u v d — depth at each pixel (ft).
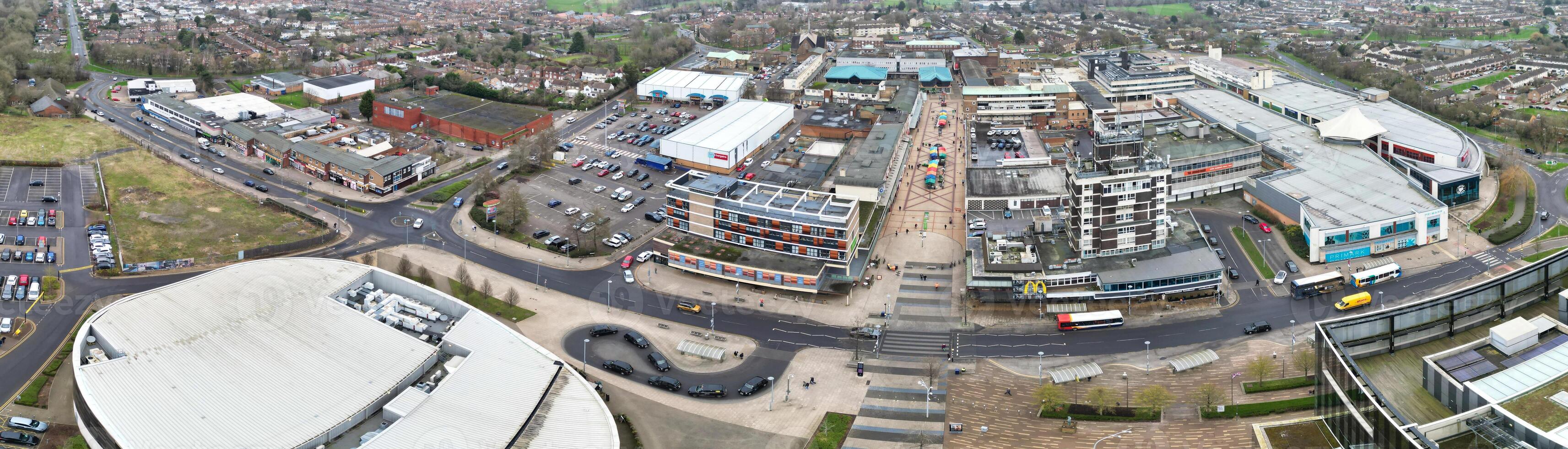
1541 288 651.25
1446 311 627.87
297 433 650.84
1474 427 537.24
